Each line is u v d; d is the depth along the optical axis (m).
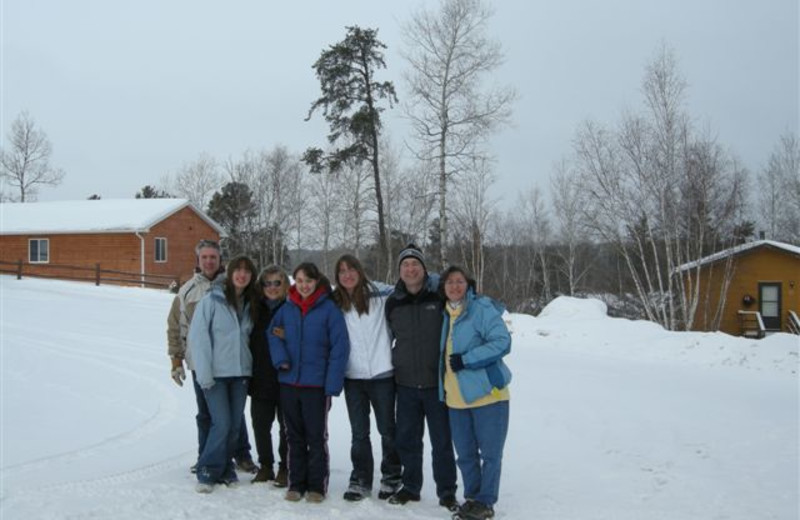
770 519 5.29
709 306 29.92
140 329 17.48
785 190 43.41
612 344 16.31
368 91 36.81
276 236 55.62
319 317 5.78
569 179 60.03
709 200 27.08
